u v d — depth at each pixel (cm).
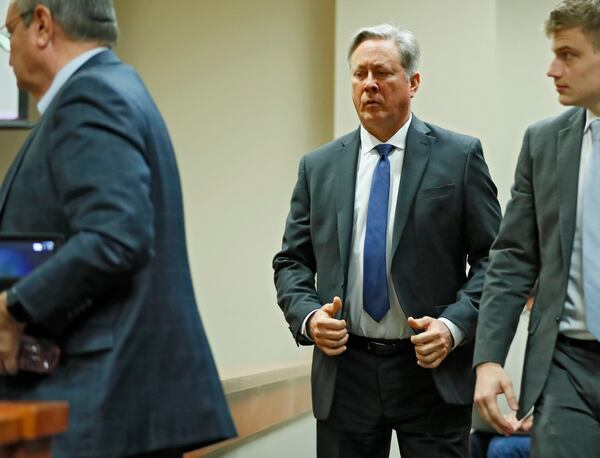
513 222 313
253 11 666
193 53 671
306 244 379
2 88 567
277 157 659
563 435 283
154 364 235
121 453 224
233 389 405
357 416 354
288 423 510
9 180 242
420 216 354
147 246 226
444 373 347
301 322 355
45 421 180
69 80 239
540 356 295
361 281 354
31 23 251
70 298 221
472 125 593
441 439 352
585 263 288
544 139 308
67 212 228
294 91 659
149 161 242
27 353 224
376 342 351
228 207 663
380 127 361
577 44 286
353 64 366
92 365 227
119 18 680
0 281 226
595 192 291
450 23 600
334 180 369
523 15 653
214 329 659
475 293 352
